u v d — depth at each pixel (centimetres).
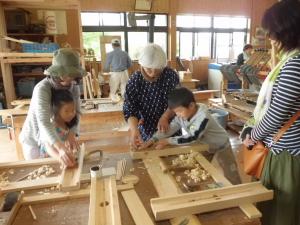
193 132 141
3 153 337
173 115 157
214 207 84
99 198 91
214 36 778
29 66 487
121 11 657
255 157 116
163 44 727
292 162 105
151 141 139
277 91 97
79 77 142
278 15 94
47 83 139
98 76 541
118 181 104
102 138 251
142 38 699
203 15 729
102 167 114
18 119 250
